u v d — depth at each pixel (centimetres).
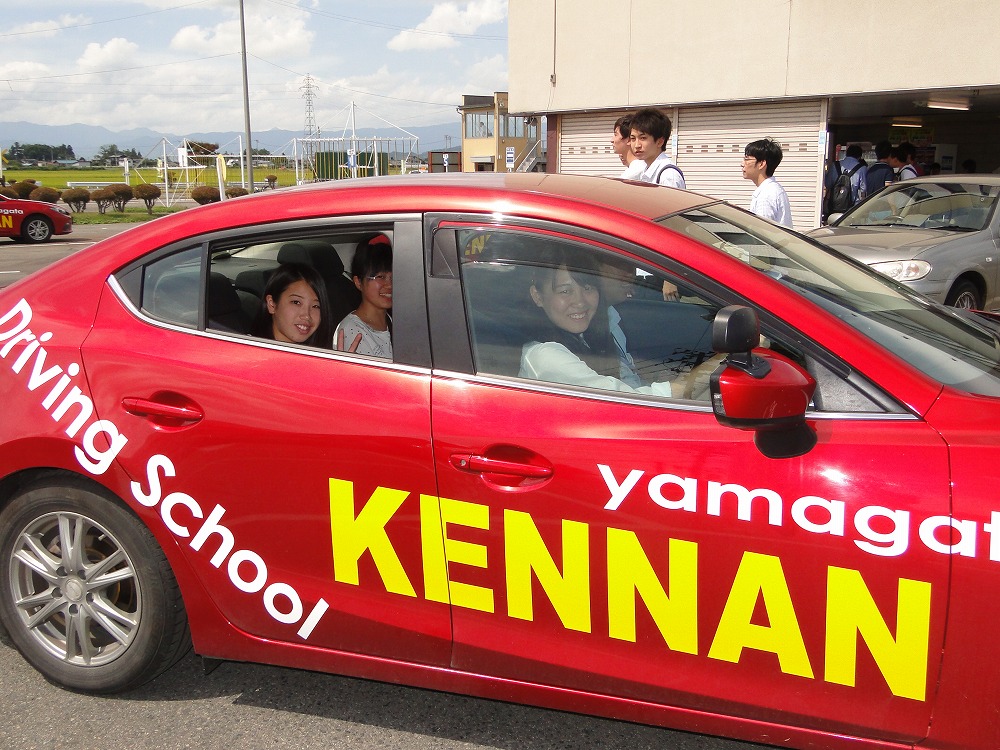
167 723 267
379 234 245
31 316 272
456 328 234
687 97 1450
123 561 267
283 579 248
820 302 227
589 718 270
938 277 722
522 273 232
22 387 266
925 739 197
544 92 1658
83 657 276
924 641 192
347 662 250
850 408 204
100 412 256
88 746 256
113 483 255
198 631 262
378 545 236
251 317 274
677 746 256
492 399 226
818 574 198
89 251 278
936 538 189
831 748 207
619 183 276
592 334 229
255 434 242
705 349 218
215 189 4103
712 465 206
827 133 1326
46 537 277
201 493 249
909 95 1254
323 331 273
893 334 229
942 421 198
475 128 4638
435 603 234
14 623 281
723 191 1462
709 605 208
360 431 233
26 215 2164
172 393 250
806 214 1362
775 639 204
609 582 215
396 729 264
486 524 224
